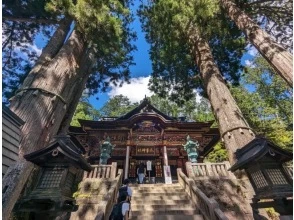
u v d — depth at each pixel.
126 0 12.86
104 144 11.96
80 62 9.81
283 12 10.15
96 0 7.81
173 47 12.59
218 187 7.21
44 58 8.07
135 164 16.08
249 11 10.61
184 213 6.12
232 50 13.30
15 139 4.53
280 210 3.57
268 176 3.71
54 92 6.67
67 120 9.18
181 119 19.53
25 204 3.32
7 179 3.97
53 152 3.69
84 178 7.44
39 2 9.62
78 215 6.20
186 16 9.86
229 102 8.90
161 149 16.06
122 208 4.85
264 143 3.90
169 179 10.56
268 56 7.70
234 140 7.52
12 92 10.92
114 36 8.73
